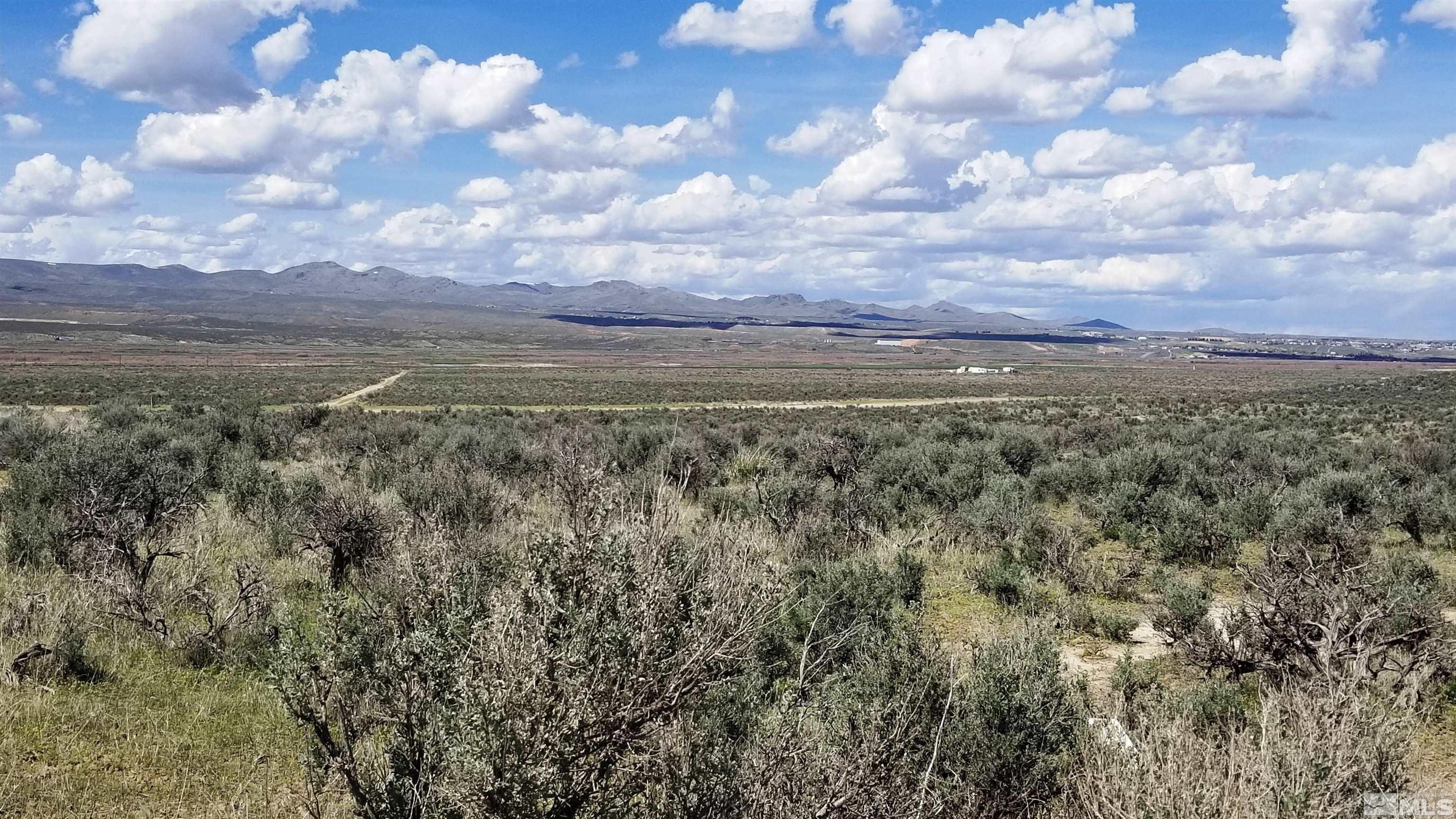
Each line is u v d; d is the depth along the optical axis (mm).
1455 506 18234
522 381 134750
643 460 24328
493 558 6484
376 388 114562
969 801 6035
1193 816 5000
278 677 5320
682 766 5145
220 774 6484
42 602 8914
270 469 23406
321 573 11047
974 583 13352
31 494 14109
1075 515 20844
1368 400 90812
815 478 24453
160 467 14531
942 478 21078
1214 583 13922
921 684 6789
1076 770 6309
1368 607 8695
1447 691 8453
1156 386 135500
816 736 5699
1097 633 11234
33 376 109688
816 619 7203
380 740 6184
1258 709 7766
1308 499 17625
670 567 5297
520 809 4262
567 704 4391
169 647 8594
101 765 6414
